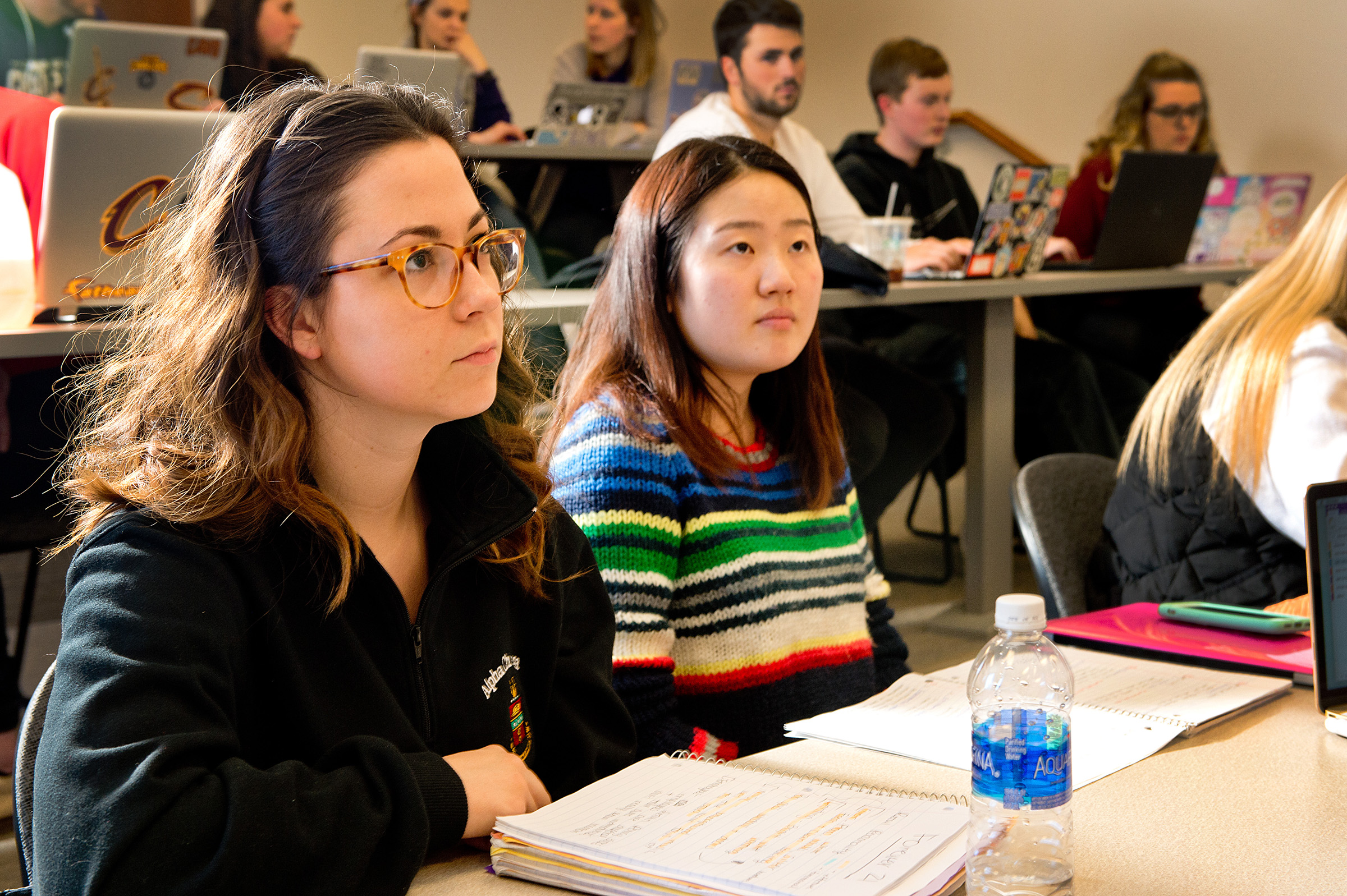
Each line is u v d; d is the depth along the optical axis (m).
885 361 3.11
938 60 3.94
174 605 0.79
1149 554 1.70
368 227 0.83
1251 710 1.06
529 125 6.45
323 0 5.66
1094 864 0.75
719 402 1.36
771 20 3.37
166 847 0.68
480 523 0.97
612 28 5.00
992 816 0.76
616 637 1.21
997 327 3.06
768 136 3.58
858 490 3.01
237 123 0.89
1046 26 5.66
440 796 0.80
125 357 0.95
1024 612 0.80
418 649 0.93
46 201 1.79
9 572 3.19
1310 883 0.72
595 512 1.25
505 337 1.10
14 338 1.72
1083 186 4.61
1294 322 1.66
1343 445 1.56
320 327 0.85
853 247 3.13
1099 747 0.95
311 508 0.87
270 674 0.86
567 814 0.80
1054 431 3.37
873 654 1.46
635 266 1.34
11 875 1.79
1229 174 5.13
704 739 1.21
